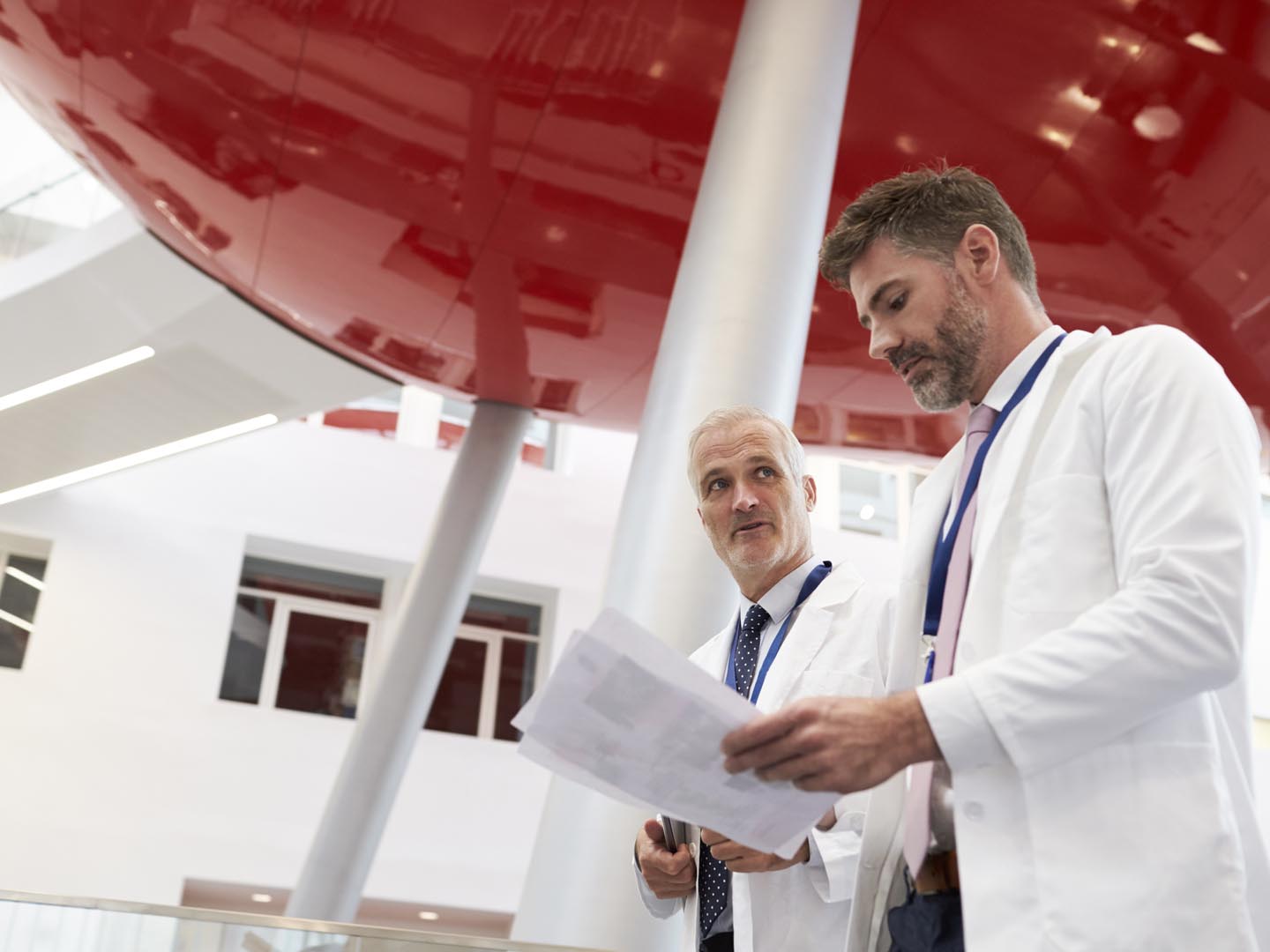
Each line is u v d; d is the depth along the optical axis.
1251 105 5.55
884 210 2.05
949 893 1.77
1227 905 1.47
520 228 7.04
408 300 8.10
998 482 1.80
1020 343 1.99
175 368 10.44
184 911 1.73
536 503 16.34
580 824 2.79
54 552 14.06
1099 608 1.54
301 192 7.09
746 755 1.54
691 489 3.03
